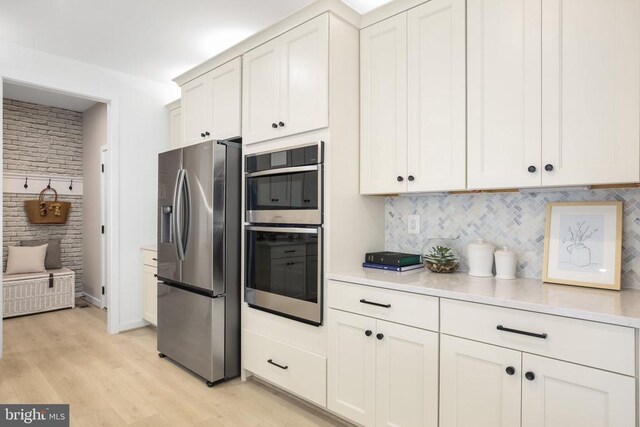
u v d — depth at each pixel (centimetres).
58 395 237
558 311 130
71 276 458
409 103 201
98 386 249
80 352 311
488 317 147
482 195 209
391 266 210
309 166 212
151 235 388
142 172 380
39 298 433
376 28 217
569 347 128
